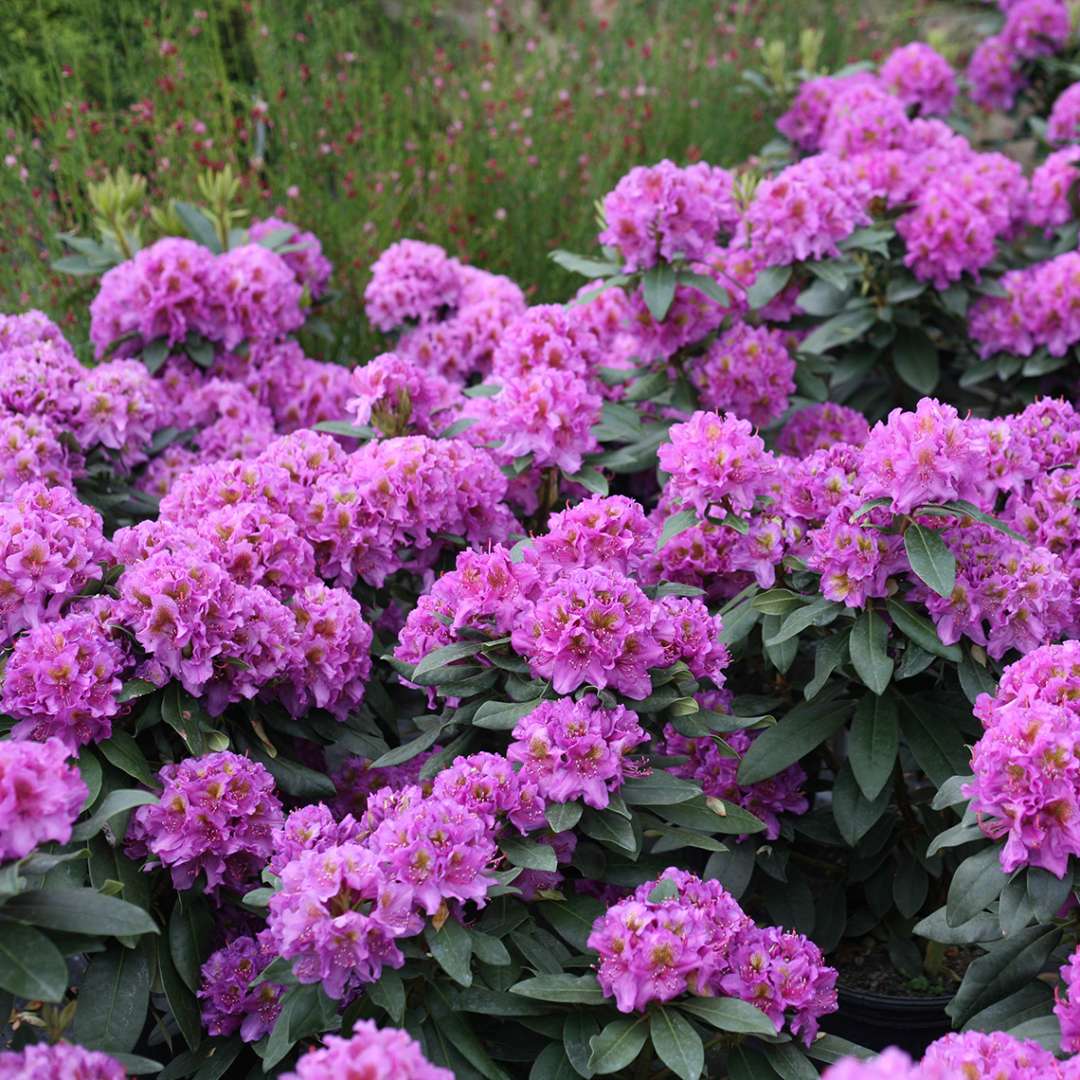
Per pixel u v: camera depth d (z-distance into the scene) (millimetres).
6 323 2254
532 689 1689
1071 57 3752
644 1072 1623
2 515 1748
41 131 3006
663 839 1784
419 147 3275
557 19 4195
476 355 2477
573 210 3158
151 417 2211
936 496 1689
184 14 3537
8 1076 1401
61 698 1669
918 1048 1917
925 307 2633
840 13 4539
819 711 1877
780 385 2277
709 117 3709
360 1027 1339
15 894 1465
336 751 1962
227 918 1786
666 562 1971
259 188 2918
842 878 1998
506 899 1649
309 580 1887
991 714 1639
